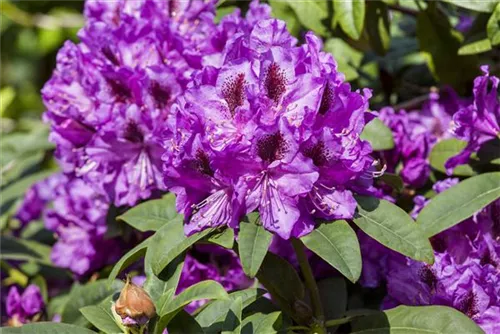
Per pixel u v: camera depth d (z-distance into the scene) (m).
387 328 1.12
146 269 1.13
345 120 1.10
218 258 1.29
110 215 1.33
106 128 1.24
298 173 1.08
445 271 1.14
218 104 1.10
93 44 1.27
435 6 1.36
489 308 1.14
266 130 1.07
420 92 1.48
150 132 1.24
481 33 1.31
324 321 1.17
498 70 1.38
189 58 1.24
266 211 1.08
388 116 1.31
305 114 1.08
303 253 1.16
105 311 1.13
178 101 1.11
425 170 1.28
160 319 1.08
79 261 1.43
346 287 1.25
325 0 1.35
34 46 2.56
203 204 1.11
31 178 1.56
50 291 1.52
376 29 1.38
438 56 1.38
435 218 1.17
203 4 1.30
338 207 1.10
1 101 2.09
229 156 1.08
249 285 1.27
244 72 1.09
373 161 1.11
